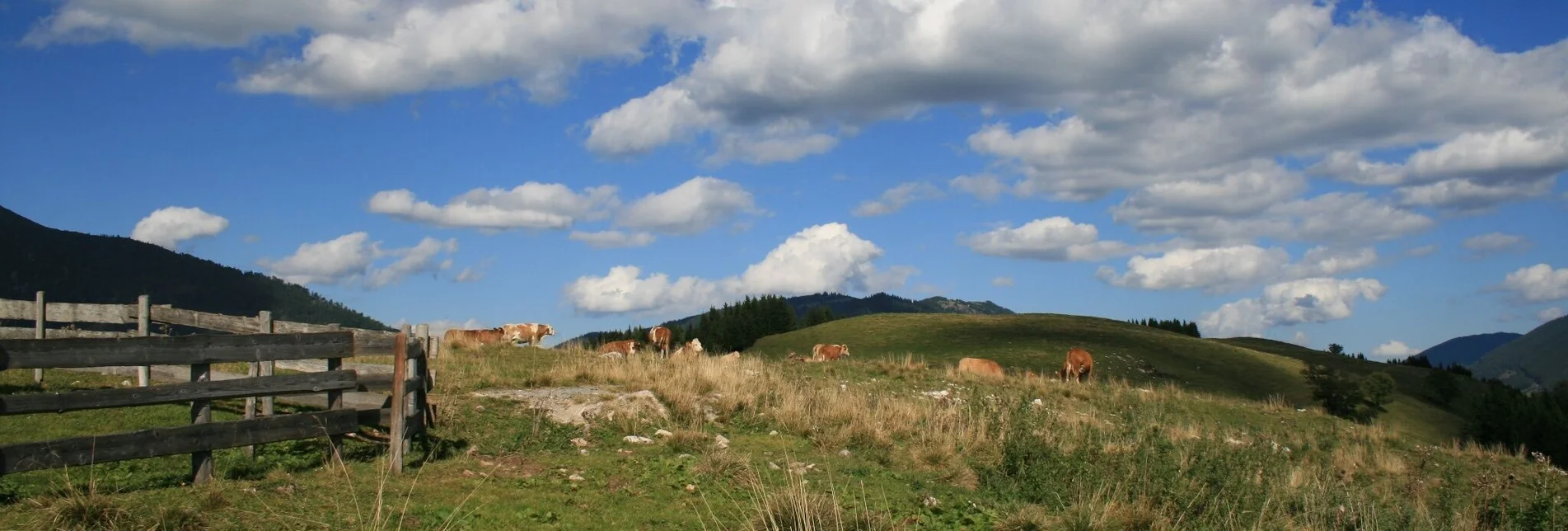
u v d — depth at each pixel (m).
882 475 12.73
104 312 13.88
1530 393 73.12
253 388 9.81
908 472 13.20
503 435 13.45
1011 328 73.94
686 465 12.12
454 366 18.47
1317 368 59.16
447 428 13.31
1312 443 21.38
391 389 11.64
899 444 15.56
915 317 85.06
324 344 10.47
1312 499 12.01
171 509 7.88
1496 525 13.62
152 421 12.39
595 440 14.05
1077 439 14.05
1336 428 24.42
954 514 10.30
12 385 13.34
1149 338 71.25
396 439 10.73
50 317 13.86
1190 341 72.81
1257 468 12.74
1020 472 12.59
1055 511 10.84
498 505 9.48
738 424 16.42
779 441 15.12
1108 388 28.45
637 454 13.06
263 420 9.88
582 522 9.12
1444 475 17.03
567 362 21.06
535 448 13.15
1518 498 15.82
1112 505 10.66
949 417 16.67
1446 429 59.28
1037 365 58.72
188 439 9.20
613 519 9.35
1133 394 27.38
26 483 9.02
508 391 16.11
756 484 10.84
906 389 23.70
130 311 13.76
